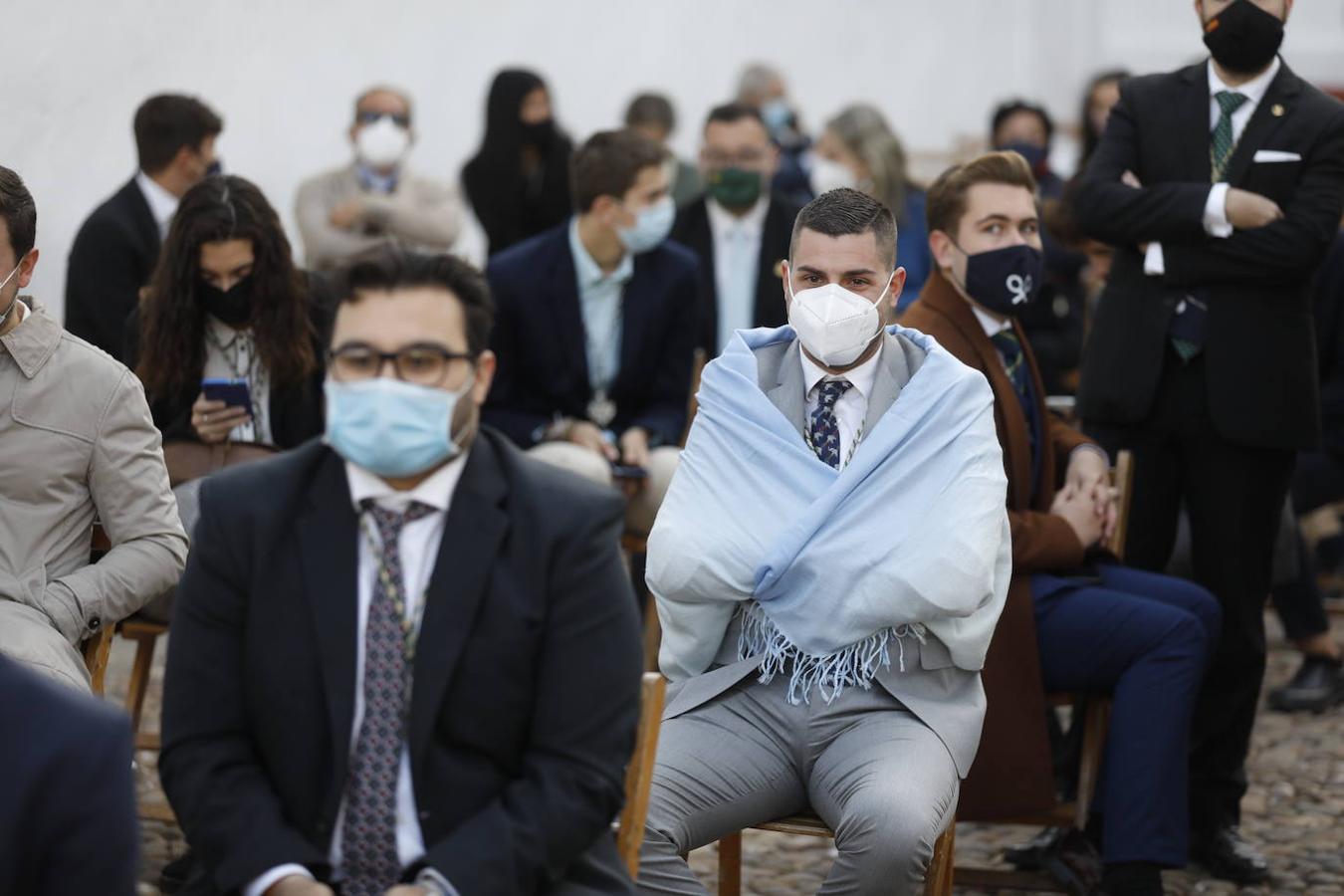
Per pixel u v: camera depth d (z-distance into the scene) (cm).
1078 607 405
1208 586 462
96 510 367
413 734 259
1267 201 441
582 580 265
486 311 273
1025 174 417
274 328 438
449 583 262
